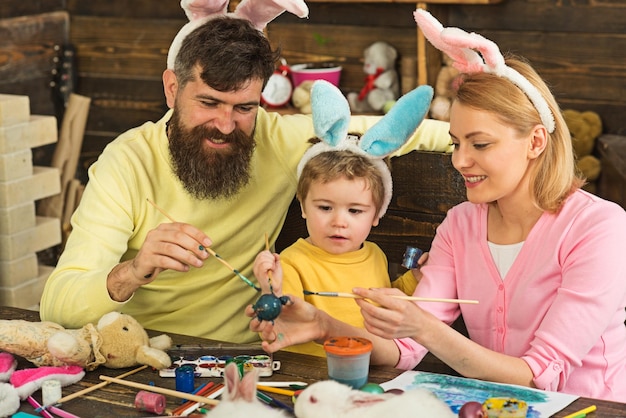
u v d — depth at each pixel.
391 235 2.25
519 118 1.68
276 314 1.56
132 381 1.60
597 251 1.69
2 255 3.13
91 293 1.79
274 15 2.08
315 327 1.69
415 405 1.29
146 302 2.10
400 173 2.21
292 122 2.25
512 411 1.37
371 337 1.71
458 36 1.68
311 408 1.34
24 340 1.60
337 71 3.80
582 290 1.67
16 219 3.13
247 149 2.00
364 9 3.84
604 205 1.75
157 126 2.13
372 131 1.89
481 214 1.86
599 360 1.75
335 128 1.88
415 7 3.74
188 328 2.12
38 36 4.21
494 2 3.48
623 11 3.49
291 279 1.92
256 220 2.15
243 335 2.18
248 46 1.90
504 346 1.81
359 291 1.60
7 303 3.15
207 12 2.02
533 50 3.64
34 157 4.16
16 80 4.10
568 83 3.62
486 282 1.83
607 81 3.56
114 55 4.35
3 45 4.01
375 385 1.46
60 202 3.87
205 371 1.61
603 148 3.46
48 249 3.82
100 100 4.42
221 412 1.30
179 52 1.95
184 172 2.01
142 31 4.27
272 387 1.54
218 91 1.89
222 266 2.12
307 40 3.97
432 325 1.61
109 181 2.01
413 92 1.88
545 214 1.77
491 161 1.69
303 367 1.64
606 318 1.67
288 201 2.20
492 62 1.68
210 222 2.10
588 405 1.45
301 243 1.98
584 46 3.57
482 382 1.55
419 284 1.91
